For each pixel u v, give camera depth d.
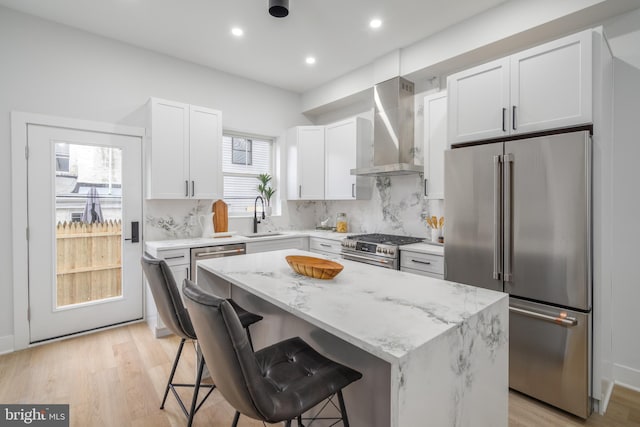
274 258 2.23
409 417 0.88
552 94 2.03
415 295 1.38
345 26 2.90
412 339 0.95
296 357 1.38
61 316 2.89
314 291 1.44
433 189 3.08
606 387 2.06
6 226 2.64
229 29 2.96
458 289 1.48
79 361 2.50
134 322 3.29
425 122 3.13
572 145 1.89
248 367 0.94
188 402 2.01
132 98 3.24
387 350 0.88
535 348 2.05
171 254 3.00
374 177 4.04
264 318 1.99
